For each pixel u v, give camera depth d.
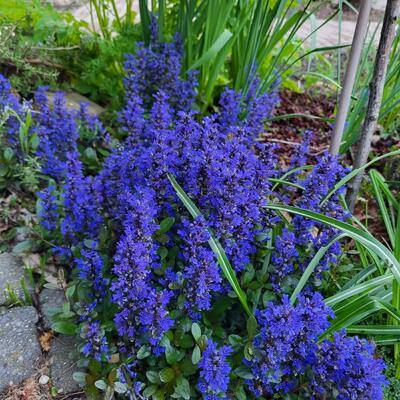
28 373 0.48
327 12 1.61
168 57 0.82
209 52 0.71
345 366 0.39
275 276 0.48
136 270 0.41
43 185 0.69
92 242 0.48
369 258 0.60
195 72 0.76
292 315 0.38
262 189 0.49
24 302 0.54
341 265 0.58
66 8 1.21
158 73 0.79
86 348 0.43
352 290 0.47
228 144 0.49
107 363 0.46
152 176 0.48
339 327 0.45
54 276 0.58
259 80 0.78
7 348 0.50
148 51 0.78
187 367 0.43
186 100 0.78
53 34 0.87
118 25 0.94
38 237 0.60
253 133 0.73
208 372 0.38
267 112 0.83
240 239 0.47
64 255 0.55
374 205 0.74
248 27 0.80
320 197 0.50
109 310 0.48
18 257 0.60
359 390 0.38
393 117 0.87
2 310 0.53
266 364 0.40
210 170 0.46
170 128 0.71
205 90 0.86
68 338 0.51
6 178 0.68
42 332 0.52
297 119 0.99
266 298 0.48
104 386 0.42
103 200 0.54
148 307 0.41
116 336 0.48
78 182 0.52
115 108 0.86
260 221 0.50
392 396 0.48
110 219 0.54
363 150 0.61
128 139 0.62
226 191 0.44
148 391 0.43
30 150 0.68
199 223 0.43
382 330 0.47
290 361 0.42
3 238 0.62
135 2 1.26
